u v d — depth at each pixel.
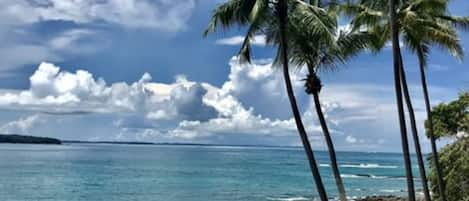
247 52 19.88
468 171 27.31
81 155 148.12
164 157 153.38
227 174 84.75
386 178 85.75
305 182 72.25
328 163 141.00
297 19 19.05
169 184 65.38
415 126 22.52
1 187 57.09
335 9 21.12
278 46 20.05
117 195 53.06
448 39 21.94
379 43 21.92
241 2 19.05
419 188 63.91
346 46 21.28
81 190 56.81
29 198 49.38
